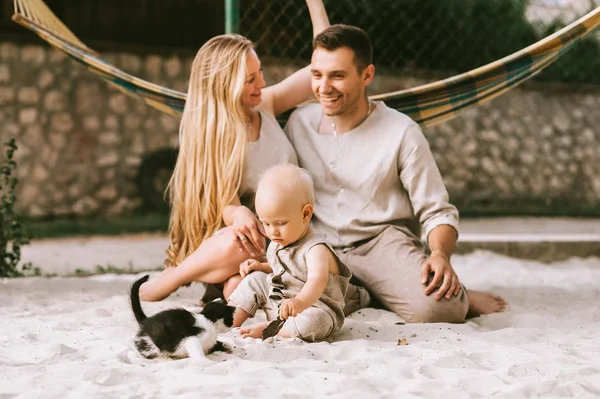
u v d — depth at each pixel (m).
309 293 3.05
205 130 3.96
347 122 3.98
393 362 2.87
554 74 14.61
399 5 12.01
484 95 4.59
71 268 7.13
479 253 7.23
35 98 11.56
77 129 11.72
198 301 4.20
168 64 12.24
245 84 3.94
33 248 8.52
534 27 13.26
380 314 3.76
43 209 11.45
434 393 2.49
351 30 3.77
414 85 12.82
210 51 3.97
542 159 14.12
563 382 2.57
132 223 10.91
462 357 2.92
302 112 4.20
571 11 13.22
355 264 3.88
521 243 7.30
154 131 12.09
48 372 2.75
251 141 4.00
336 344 3.11
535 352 3.05
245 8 9.88
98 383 2.60
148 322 2.91
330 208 3.99
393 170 3.92
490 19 12.98
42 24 5.06
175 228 4.18
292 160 4.04
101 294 4.55
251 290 3.38
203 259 3.84
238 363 2.79
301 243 3.22
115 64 12.02
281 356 2.94
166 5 12.79
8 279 5.21
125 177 11.90
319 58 3.77
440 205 3.87
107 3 12.54
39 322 3.59
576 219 11.88
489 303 3.97
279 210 3.11
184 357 2.91
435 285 3.61
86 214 11.64
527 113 14.12
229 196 3.92
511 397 2.46
